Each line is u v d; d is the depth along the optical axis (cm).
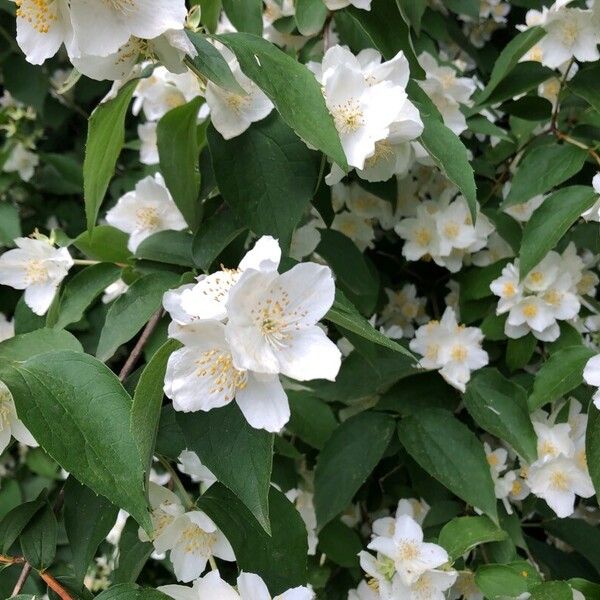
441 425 27
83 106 50
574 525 31
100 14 18
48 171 48
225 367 17
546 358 31
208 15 28
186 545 23
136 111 36
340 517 31
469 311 32
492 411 28
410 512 29
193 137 26
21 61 45
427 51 33
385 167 25
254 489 18
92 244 29
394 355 29
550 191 32
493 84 29
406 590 25
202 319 17
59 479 43
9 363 19
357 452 28
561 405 29
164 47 20
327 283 18
